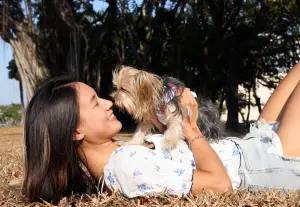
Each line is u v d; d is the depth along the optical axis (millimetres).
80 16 10766
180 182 1616
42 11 8859
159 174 1618
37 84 8922
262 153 1781
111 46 12102
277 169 1756
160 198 1608
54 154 1689
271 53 14852
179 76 11883
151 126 1818
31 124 1701
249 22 13508
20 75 9039
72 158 1709
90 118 1693
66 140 1678
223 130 1960
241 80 17438
